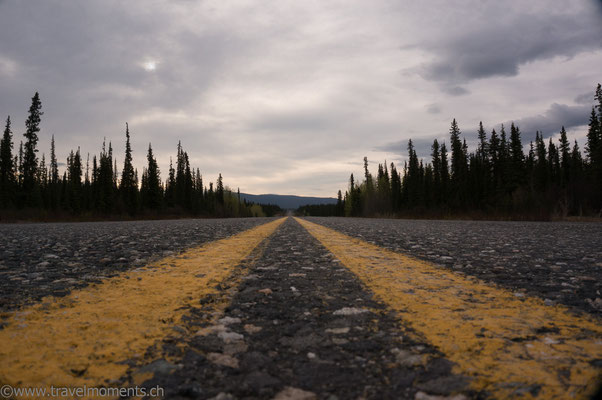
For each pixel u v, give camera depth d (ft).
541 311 7.87
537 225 56.65
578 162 182.39
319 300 9.03
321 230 46.01
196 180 285.02
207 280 11.42
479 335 6.30
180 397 4.19
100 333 6.32
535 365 5.01
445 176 208.85
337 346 5.91
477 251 20.22
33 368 4.86
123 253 18.86
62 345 5.72
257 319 7.41
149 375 4.76
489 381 4.56
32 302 8.43
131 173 187.32
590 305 8.42
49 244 23.81
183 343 5.96
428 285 10.77
